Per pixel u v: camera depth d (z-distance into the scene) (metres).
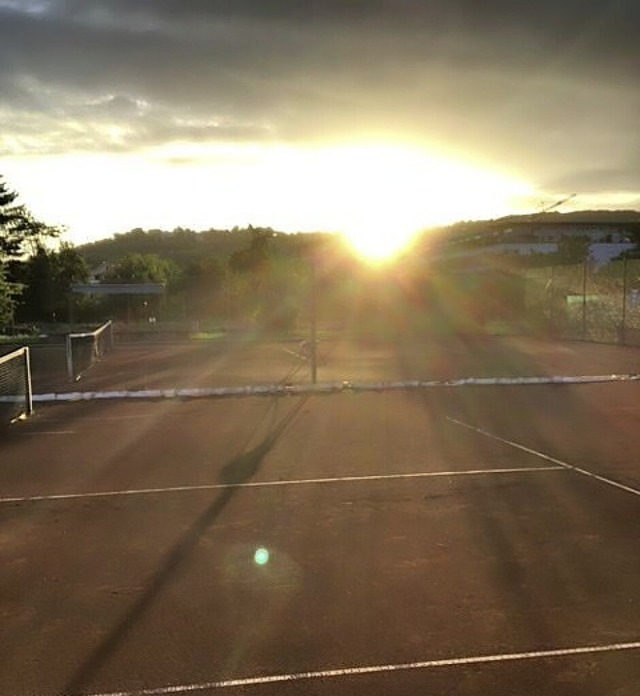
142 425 12.15
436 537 6.33
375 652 4.28
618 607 4.88
